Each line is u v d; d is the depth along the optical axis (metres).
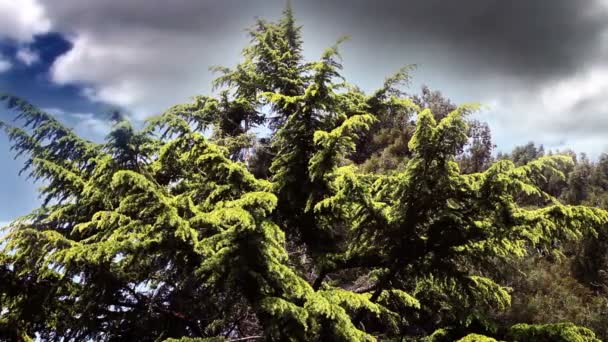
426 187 6.58
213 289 6.70
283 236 5.80
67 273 7.08
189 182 8.11
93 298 7.60
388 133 18.48
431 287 8.52
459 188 6.63
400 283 8.55
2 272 8.02
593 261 14.88
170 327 8.38
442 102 19.50
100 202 8.32
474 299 7.59
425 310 9.12
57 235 6.91
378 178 7.73
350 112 8.95
